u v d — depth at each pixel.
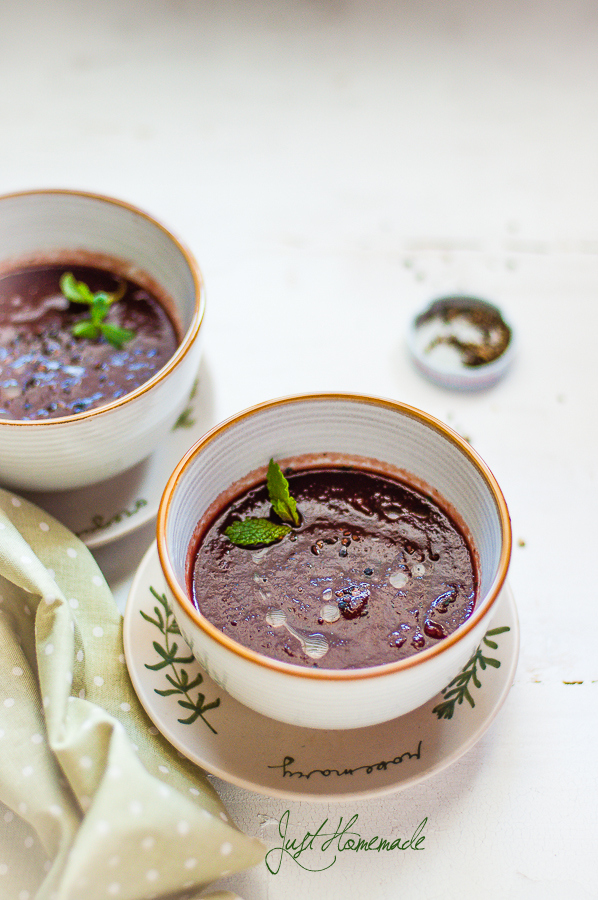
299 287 0.71
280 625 0.49
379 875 0.49
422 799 0.51
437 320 0.68
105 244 0.63
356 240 0.73
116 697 0.50
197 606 0.50
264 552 0.51
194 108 0.82
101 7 0.91
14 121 0.81
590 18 0.90
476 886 0.49
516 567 0.58
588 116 0.82
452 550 0.51
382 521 0.52
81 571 0.53
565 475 0.61
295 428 0.53
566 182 0.77
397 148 0.80
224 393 0.64
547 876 0.49
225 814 0.48
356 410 0.52
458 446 0.50
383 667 0.44
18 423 0.51
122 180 0.77
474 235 0.74
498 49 0.87
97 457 0.54
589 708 0.53
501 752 0.52
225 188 0.77
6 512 0.53
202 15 0.90
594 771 0.51
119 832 0.44
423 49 0.87
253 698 0.47
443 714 0.49
